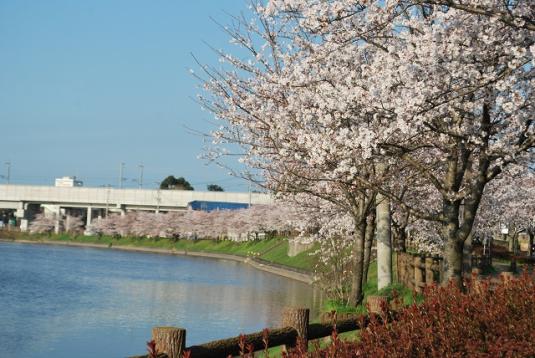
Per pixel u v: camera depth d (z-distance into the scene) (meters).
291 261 59.12
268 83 15.36
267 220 83.56
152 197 126.81
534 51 9.52
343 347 6.63
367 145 11.50
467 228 12.75
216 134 17.30
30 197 130.50
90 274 56.59
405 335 6.90
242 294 39.06
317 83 13.36
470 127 12.16
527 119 11.59
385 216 19.41
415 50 10.85
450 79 11.05
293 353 6.96
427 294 9.62
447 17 10.65
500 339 6.93
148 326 27.31
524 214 43.78
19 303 35.19
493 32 10.85
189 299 36.62
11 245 116.12
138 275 55.91
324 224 26.41
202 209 121.12
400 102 10.83
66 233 134.12
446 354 6.57
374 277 30.62
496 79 10.84
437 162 13.84
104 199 128.12
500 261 47.50
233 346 7.05
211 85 16.67
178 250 107.00
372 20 11.03
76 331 26.00
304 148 14.08
